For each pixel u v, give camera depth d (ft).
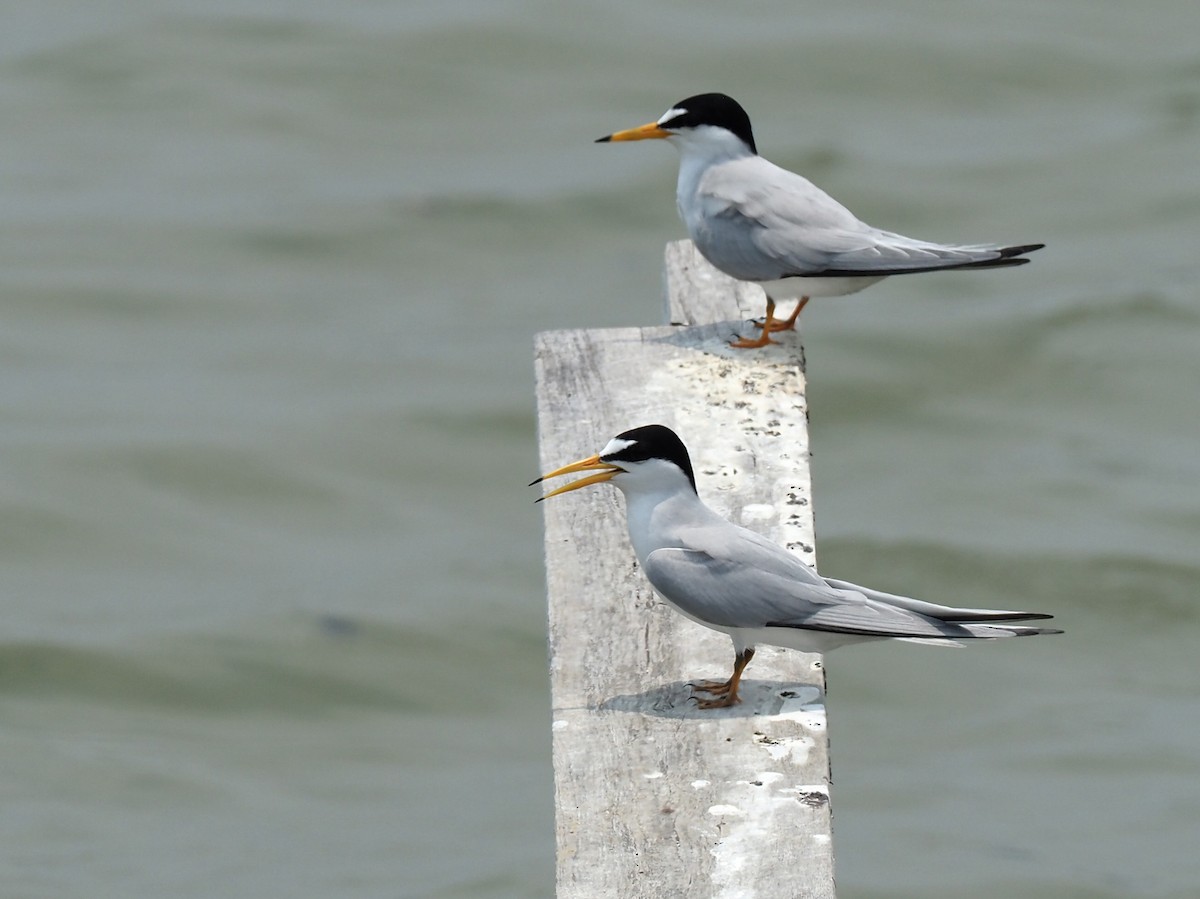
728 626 21.49
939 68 79.10
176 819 44.11
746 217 30.60
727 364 26.66
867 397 60.44
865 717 47.19
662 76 78.28
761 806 18.90
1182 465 56.44
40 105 79.00
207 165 74.69
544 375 26.35
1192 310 62.75
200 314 66.33
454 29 81.46
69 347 64.39
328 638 50.75
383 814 44.19
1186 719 46.50
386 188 72.38
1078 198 70.13
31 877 41.55
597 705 20.79
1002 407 59.93
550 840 42.63
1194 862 40.50
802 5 83.20
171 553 54.75
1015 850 41.11
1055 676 48.62
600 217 70.49
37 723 47.85
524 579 53.11
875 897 39.60
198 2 84.89
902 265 29.91
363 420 60.13
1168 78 78.43
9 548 54.49
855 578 51.88
